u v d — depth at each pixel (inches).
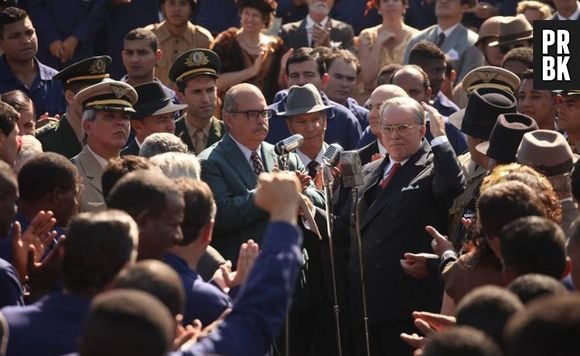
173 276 236.8
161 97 494.9
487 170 447.5
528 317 189.6
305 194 454.9
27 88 589.9
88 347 200.8
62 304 257.6
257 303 245.8
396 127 446.6
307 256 453.4
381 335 447.2
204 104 519.5
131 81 585.6
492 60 671.8
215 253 362.0
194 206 302.5
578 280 307.1
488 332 228.4
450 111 609.9
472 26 758.5
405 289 438.6
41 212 325.4
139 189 285.3
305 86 512.1
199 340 251.4
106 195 335.0
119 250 254.8
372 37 719.1
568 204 375.9
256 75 658.2
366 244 446.3
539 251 273.6
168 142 412.8
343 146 569.0
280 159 442.3
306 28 713.0
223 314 274.1
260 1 654.5
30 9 695.1
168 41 669.3
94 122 442.0
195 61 518.0
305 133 507.2
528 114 511.2
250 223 440.8
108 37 706.2
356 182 432.8
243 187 448.1
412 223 439.5
